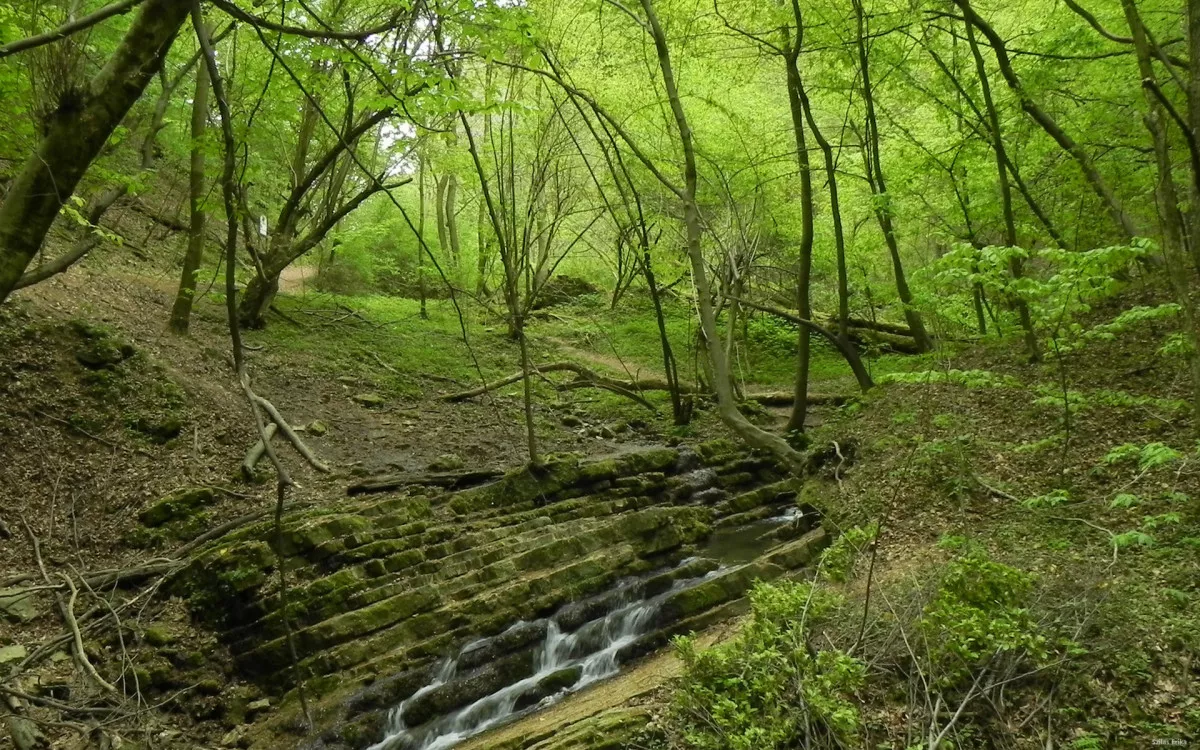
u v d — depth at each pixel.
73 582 7.89
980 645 4.79
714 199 14.78
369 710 6.54
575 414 15.23
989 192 12.49
